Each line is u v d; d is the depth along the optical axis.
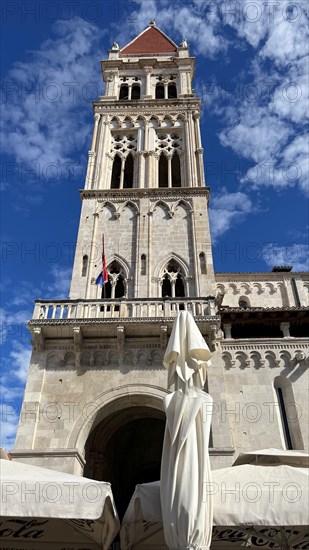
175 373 13.34
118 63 44.06
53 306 24.64
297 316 25.20
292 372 23.44
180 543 10.04
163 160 37.06
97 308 25.02
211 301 24.62
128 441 29.83
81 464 20.84
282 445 21.19
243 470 12.26
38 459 20.05
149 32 50.50
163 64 44.19
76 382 22.69
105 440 25.50
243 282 36.03
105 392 22.33
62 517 10.41
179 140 37.16
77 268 28.67
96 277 28.56
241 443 21.25
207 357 13.41
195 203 31.92
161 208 31.91
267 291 35.62
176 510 10.42
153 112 38.75
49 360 23.45
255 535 12.34
